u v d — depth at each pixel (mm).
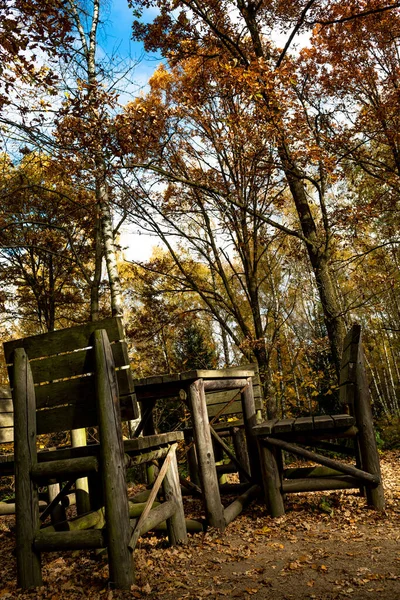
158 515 3428
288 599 2449
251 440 5359
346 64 11570
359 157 11656
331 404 19453
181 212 13727
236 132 10195
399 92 10211
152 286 14695
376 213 11125
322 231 12016
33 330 18922
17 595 2902
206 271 20906
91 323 3221
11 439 4547
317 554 3170
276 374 13742
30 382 3256
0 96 5914
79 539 2953
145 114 8156
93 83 7934
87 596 2758
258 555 3309
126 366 3150
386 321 24781
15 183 11062
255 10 10961
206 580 2896
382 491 4254
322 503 4395
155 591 2770
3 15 5039
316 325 20531
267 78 8164
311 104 11812
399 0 10445
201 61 10977
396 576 2598
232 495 5844
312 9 10695
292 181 11461
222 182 12680
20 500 3096
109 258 10180
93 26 9617
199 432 4156
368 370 29672
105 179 9453
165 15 9719
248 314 20766
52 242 14508
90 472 3025
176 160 12547
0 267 15539
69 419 3176
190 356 16969
